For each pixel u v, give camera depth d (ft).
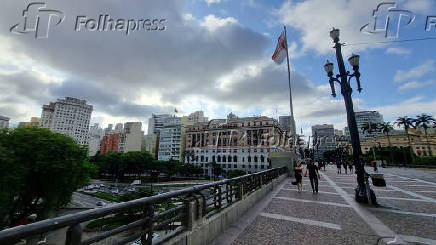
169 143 396.98
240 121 314.35
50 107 447.83
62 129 415.44
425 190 34.47
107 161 299.99
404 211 21.25
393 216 19.51
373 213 20.59
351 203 24.95
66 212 119.96
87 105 456.86
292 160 61.52
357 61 27.66
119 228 7.95
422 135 330.54
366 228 16.34
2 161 57.21
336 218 19.04
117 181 283.79
